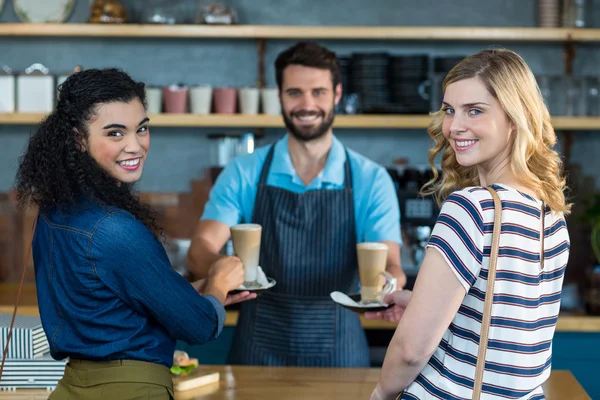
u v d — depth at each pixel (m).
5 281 3.60
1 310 3.20
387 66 3.38
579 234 3.56
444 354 1.28
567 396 1.84
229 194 2.43
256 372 2.04
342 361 2.31
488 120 1.27
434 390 1.27
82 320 1.46
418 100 3.38
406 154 3.75
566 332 3.15
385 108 3.37
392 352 1.28
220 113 3.40
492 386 1.24
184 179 3.77
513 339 1.24
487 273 1.22
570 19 3.44
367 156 3.76
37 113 3.38
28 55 3.72
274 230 2.37
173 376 1.91
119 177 1.50
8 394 1.86
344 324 2.33
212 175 3.47
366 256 1.92
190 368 1.94
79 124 1.45
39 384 1.89
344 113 3.40
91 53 3.72
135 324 1.48
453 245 1.22
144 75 3.74
